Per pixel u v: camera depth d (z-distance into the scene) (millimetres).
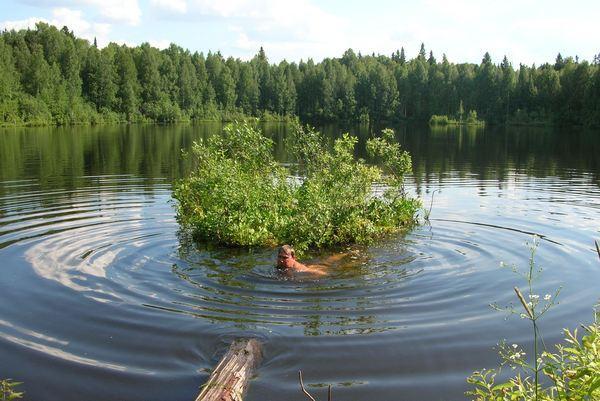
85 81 84188
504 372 6520
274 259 11258
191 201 14352
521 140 49062
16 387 6203
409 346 7172
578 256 11344
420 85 101000
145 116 86500
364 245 12594
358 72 112812
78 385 6258
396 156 16078
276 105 104125
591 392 4309
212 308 8422
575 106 77188
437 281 9812
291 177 15320
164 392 6117
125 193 18359
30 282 9461
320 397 5996
